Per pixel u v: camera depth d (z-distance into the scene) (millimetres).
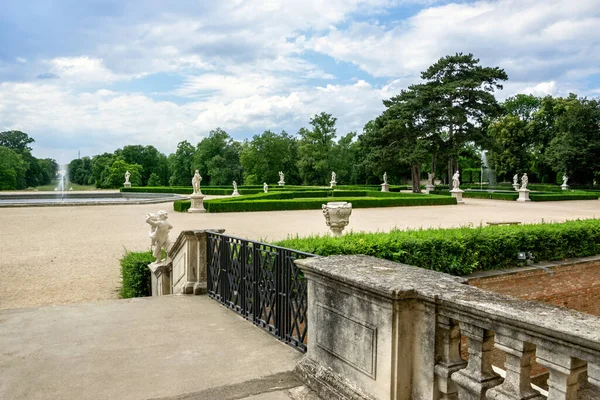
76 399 3635
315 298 3957
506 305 2514
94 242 15125
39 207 29000
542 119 61062
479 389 2584
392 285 3051
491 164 62969
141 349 4785
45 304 8609
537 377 7766
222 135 74375
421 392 3016
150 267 9469
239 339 5117
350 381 3488
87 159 88062
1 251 13531
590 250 10586
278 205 26922
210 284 7328
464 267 8789
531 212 25656
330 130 70938
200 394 3746
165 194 44906
